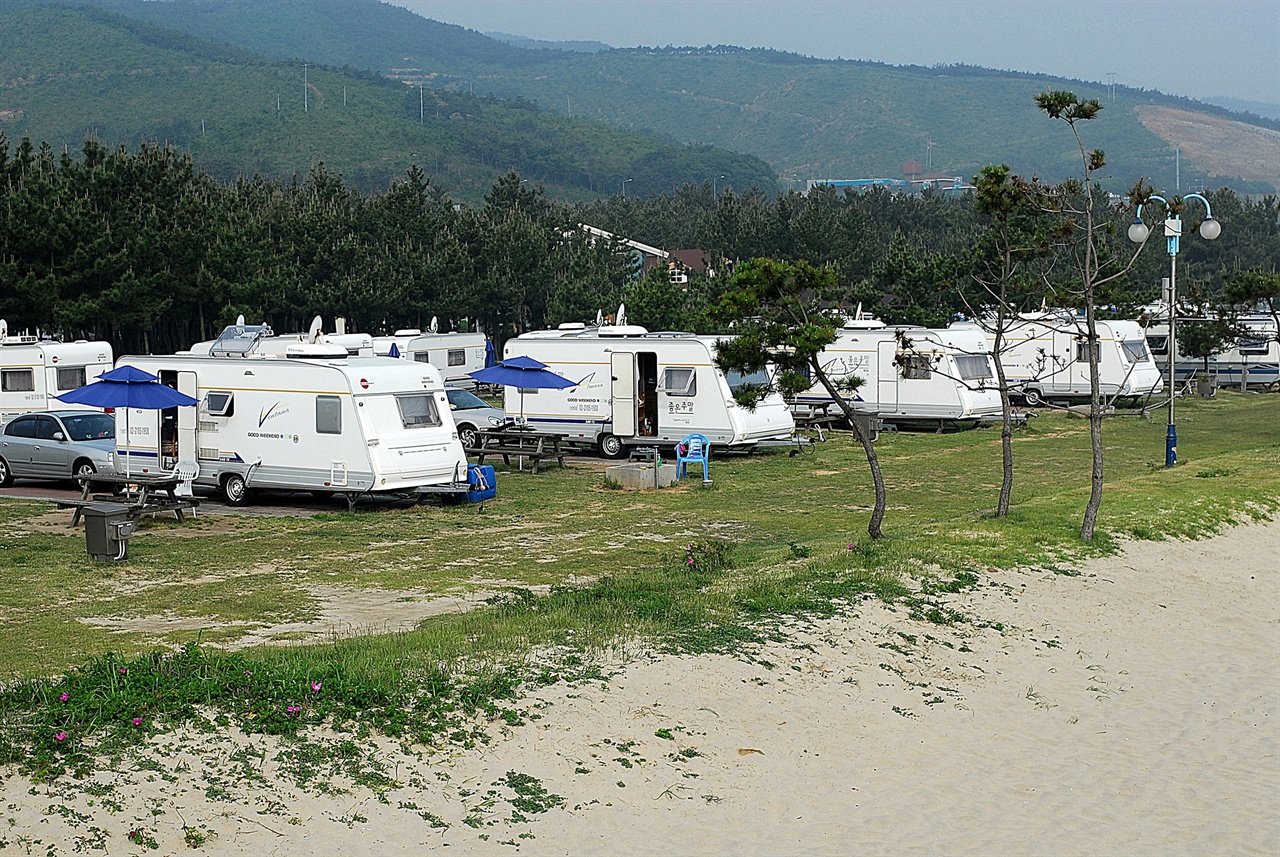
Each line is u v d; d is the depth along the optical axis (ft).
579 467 92.48
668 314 164.25
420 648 36.14
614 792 28.86
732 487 80.74
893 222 314.55
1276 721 39.29
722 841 27.40
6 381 102.99
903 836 28.78
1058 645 44.88
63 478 80.53
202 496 77.71
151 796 25.45
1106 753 35.65
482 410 105.91
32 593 47.91
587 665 35.99
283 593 47.96
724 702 34.88
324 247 176.14
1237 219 292.40
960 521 62.49
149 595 47.60
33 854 22.98
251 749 27.99
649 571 52.37
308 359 73.67
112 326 143.02
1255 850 29.66
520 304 200.54
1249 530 64.80
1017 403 141.79
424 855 24.98
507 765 29.30
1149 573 55.06
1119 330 138.00
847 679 38.32
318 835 25.09
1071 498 70.18
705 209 395.55
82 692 29.76
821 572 49.49
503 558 56.44
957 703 38.14
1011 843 29.07
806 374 57.57
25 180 137.90
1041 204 62.13
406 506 73.15
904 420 117.19
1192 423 124.67
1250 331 152.56
